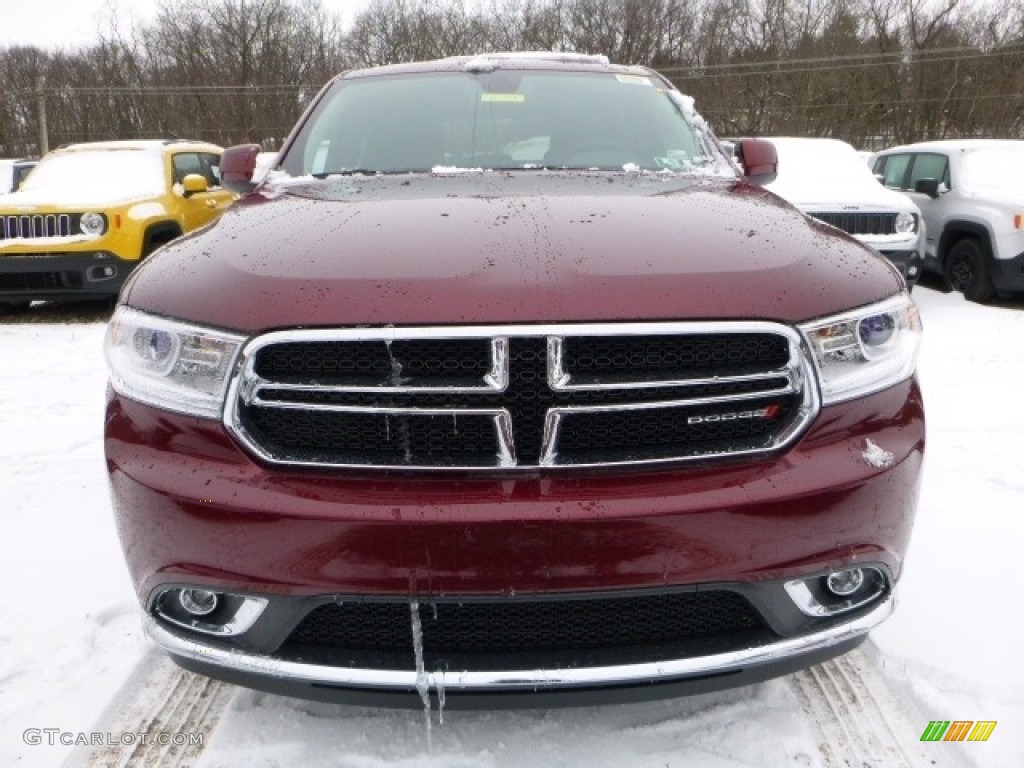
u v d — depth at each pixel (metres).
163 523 1.68
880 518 1.72
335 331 1.60
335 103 3.19
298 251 1.82
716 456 1.64
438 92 3.15
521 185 2.43
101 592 2.70
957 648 2.34
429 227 1.92
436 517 1.56
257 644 1.67
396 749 1.96
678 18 40.47
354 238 1.87
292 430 1.66
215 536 1.64
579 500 1.58
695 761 1.92
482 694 1.63
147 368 1.74
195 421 1.68
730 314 1.63
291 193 2.47
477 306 1.59
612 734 2.00
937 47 36.31
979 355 5.81
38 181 8.38
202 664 1.72
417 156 2.86
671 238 1.84
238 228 2.04
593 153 2.87
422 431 1.63
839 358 1.71
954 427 4.25
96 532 3.15
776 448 1.66
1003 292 7.91
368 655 1.66
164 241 8.17
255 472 1.64
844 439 1.71
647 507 1.58
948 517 3.17
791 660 1.71
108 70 40.69
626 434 1.65
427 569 1.58
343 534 1.58
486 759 1.91
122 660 2.35
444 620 1.65
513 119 2.99
